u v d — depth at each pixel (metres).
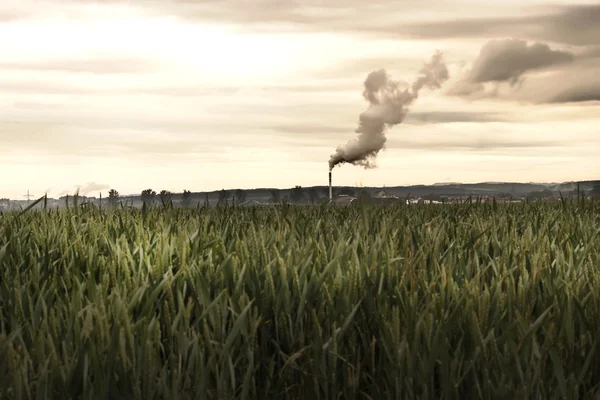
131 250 5.02
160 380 2.99
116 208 7.26
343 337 3.45
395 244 4.79
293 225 5.50
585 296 3.79
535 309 3.74
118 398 2.98
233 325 3.39
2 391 2.95
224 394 3.00
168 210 7.11
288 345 3.49
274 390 3.22
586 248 4.77
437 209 8.28
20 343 3.21
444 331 3.21
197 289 3.64
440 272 4.11
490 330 3.27
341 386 3.32
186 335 3.27
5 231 5.61
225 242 5.27
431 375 3.11
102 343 3.13
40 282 4.40
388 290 3.80
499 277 4.11
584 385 3.14
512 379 3.06
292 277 4.01
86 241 5.69
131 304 3.46
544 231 5.79
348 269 4.14
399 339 3.26
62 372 2.99
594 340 3.33
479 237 5.20
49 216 6.92
